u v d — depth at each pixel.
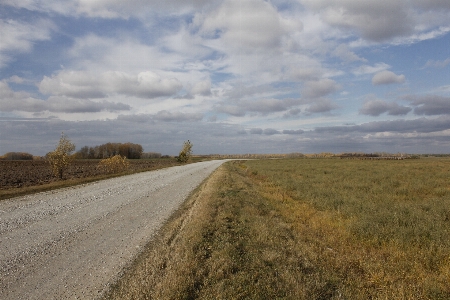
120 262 5.95
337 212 10.62
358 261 6.15
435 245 6.83
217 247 6.40
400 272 5.62
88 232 7.97
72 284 4.96
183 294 4.36
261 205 11.78
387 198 12.92
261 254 6.08
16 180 21.80
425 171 26.72
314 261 5.96
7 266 5.63
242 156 123.38
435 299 4.63
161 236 7.74
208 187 16.27
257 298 4.37
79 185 18.03
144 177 23.95
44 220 9.18
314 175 24.05
